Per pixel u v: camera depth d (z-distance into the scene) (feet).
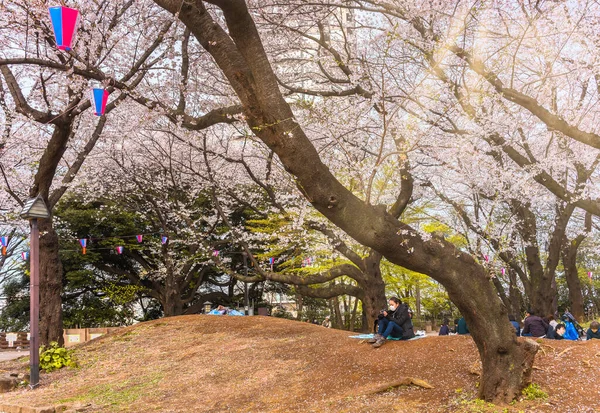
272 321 48.44
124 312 102.37
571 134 32.55
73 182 70.13
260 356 36.73
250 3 40.93
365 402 23.91
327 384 27.84
